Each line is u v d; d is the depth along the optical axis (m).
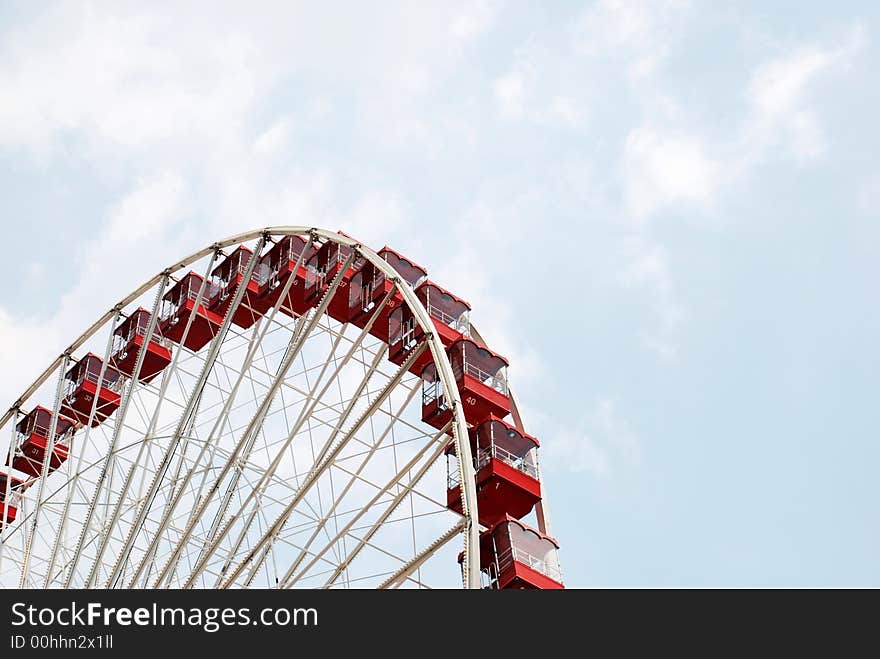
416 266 44.50
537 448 38.22
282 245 46.00
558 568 35.03
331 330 39.38
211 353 37.16
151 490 33.41
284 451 34.97
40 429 48.47
